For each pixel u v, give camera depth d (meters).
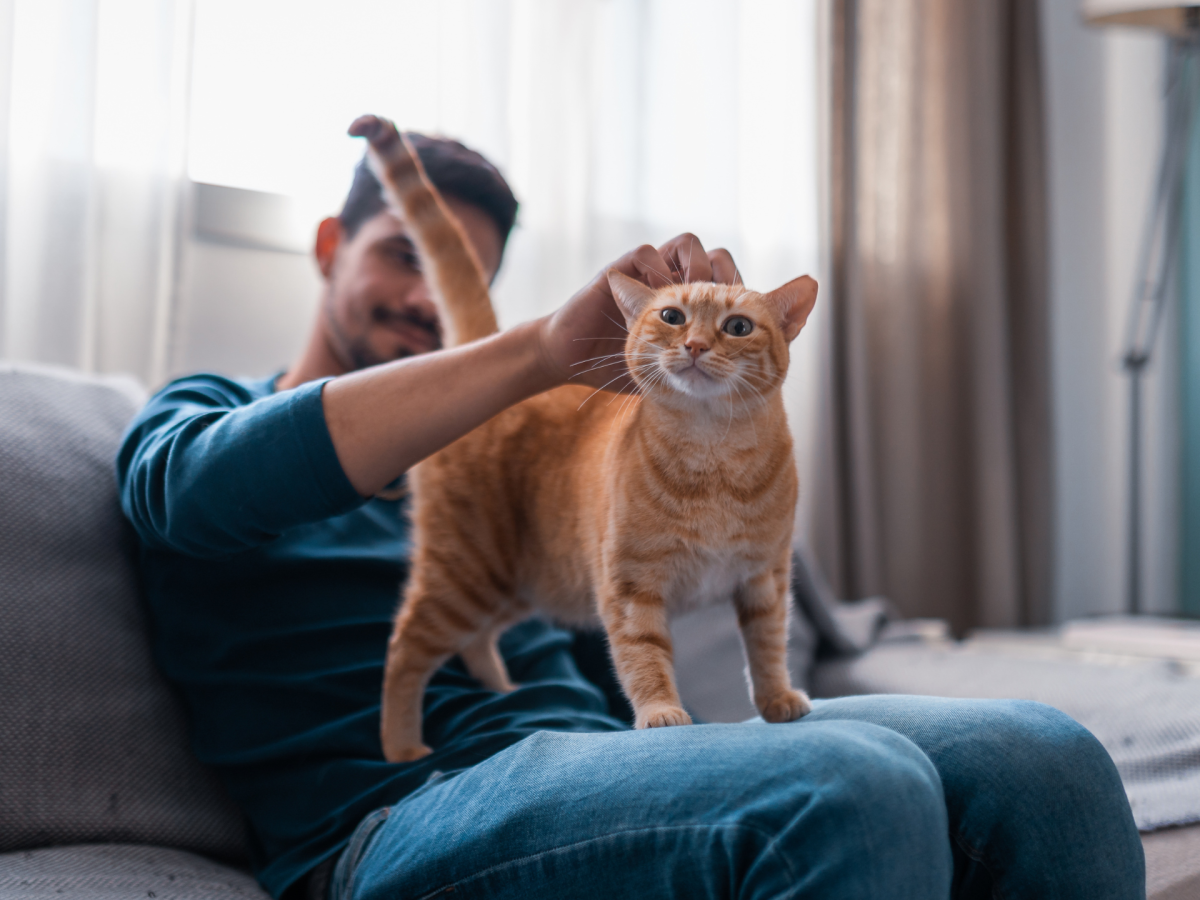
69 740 0.98
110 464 1.17
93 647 1.03
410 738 1.01
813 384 2.42
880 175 2.62
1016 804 0.75
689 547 0.99
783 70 2.47
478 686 1.17
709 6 2.37
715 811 0.65
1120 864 0.76
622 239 2.28
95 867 0.88
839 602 2.42
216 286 1.79
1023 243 2.71
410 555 1.16
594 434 1.13
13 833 0.92
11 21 1.56
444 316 1.18
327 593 1.08
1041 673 1.62
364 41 1.88
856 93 2.54
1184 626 2.12
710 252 1.14
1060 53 2.99
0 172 1.56
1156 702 1.43
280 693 1.01
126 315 1.68
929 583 2.64
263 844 1.00
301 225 1.85
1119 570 3.08
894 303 2.61
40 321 1.58
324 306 1.40
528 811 0.73
